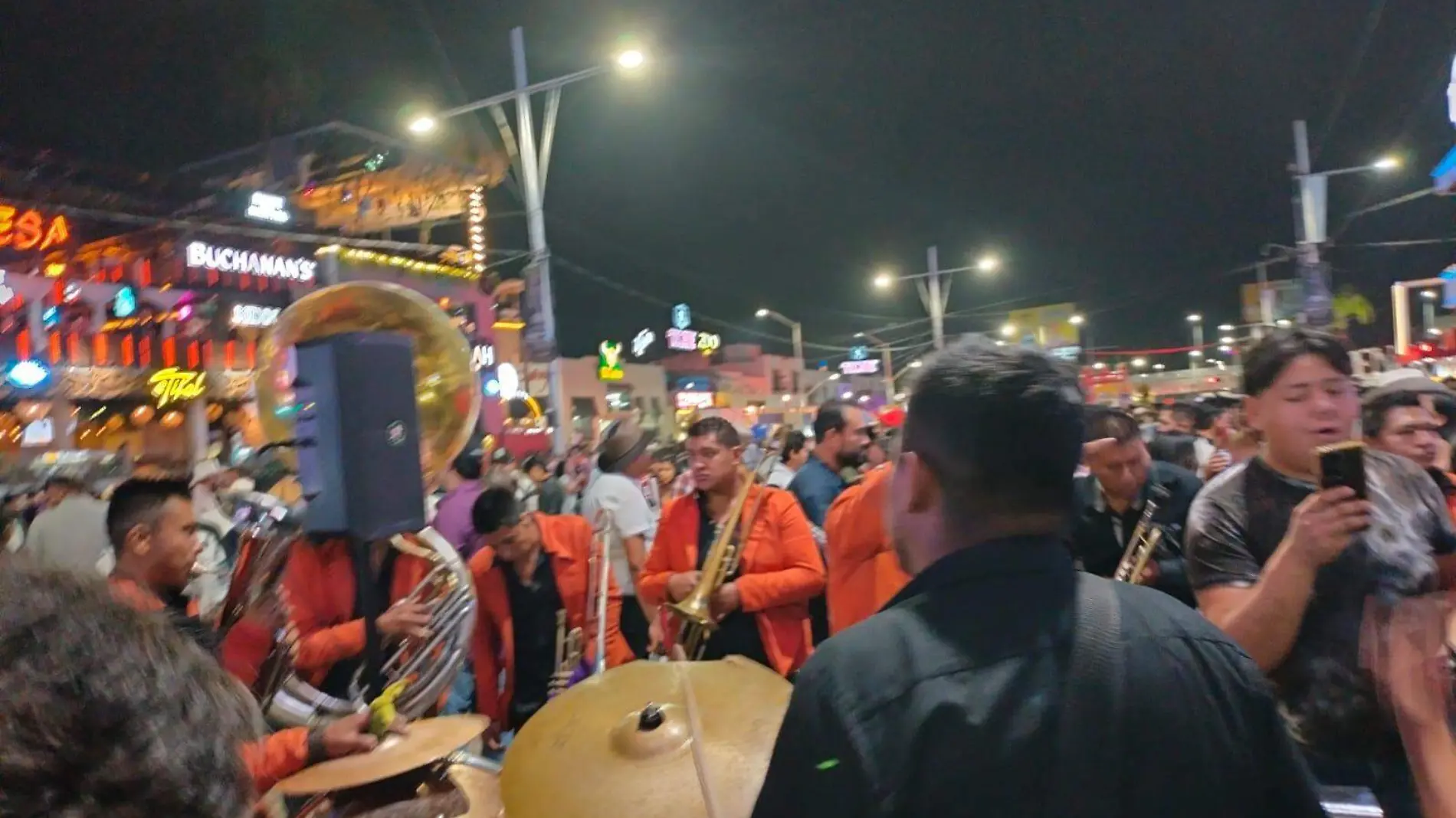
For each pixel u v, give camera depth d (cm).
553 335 1273
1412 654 139
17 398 1398
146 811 66
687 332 3578
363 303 314
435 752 194
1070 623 106
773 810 105
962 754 99
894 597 119
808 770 104
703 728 175
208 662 77
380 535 244
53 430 1438
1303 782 108
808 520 445
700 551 358
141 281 1619
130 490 272
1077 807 96
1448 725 133
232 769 73
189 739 70
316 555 293
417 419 259
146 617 75
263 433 296
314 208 2041
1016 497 113
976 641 105
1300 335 208
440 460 306
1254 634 179
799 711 108
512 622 365
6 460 1248
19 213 1453
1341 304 2072
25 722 64
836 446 467
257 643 258
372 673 253
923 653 105
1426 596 151
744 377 4016
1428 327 1100
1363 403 285
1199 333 4497
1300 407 202
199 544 288
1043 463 113
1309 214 1644
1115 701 101
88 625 70
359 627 281
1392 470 207
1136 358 4578
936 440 116
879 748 100
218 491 629
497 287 2219
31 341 1433
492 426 2052
